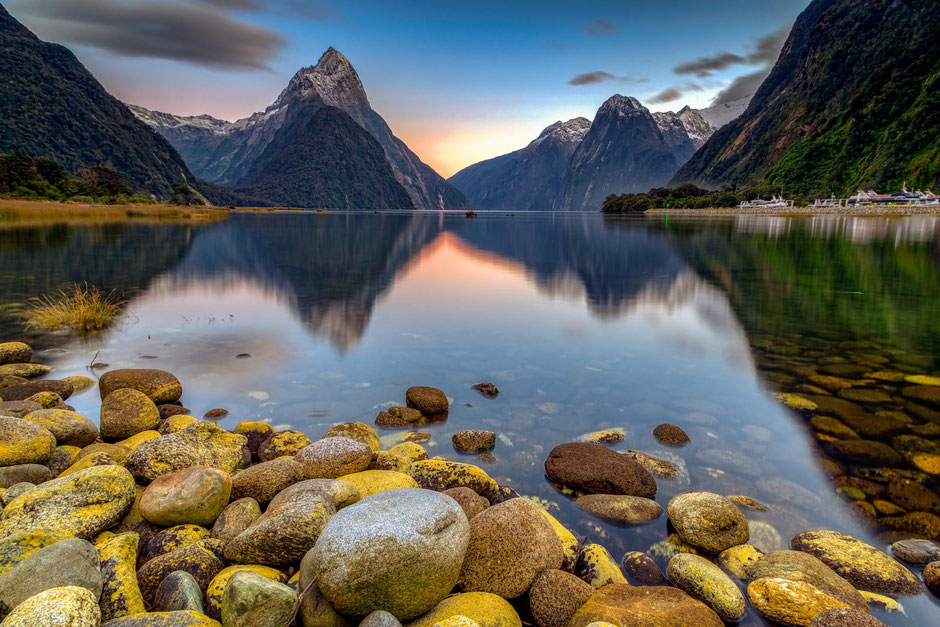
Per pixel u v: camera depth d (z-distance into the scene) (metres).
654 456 5.02
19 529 3.15
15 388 6.06
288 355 8.34
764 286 16.02
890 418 5.81
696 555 3.42
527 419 5.91
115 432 5.18
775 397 6.50
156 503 3.56
